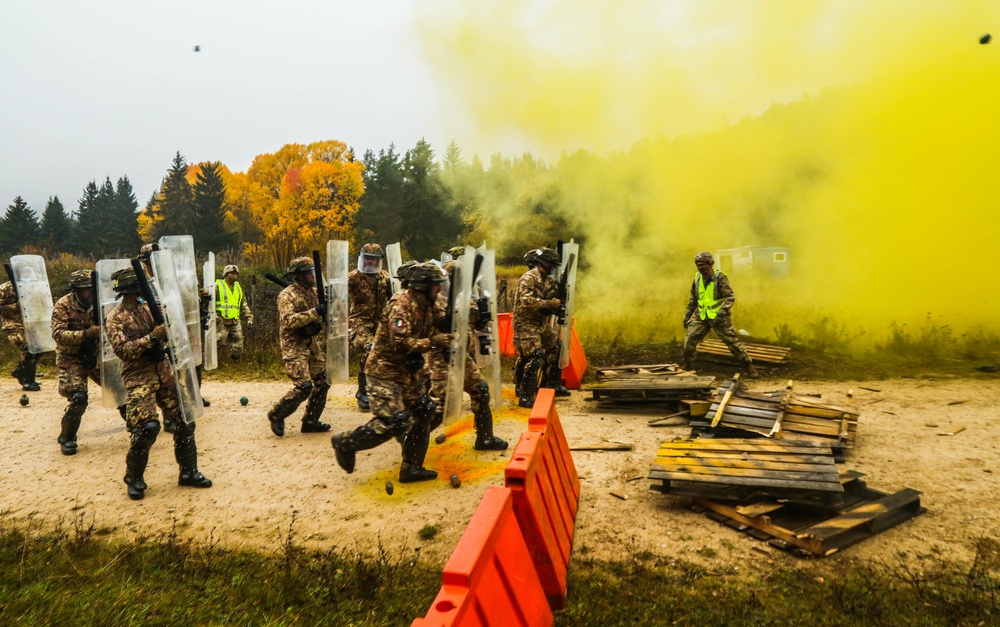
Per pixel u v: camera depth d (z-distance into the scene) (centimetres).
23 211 7306
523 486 303
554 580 308
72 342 580
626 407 733
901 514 409
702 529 400
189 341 534
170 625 303
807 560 355
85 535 414
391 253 780
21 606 322
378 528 423
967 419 625
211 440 639
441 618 196
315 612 316
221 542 411
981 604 298
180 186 6712
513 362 1002
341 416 725
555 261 732
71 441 605
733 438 558
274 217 5672
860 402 712
